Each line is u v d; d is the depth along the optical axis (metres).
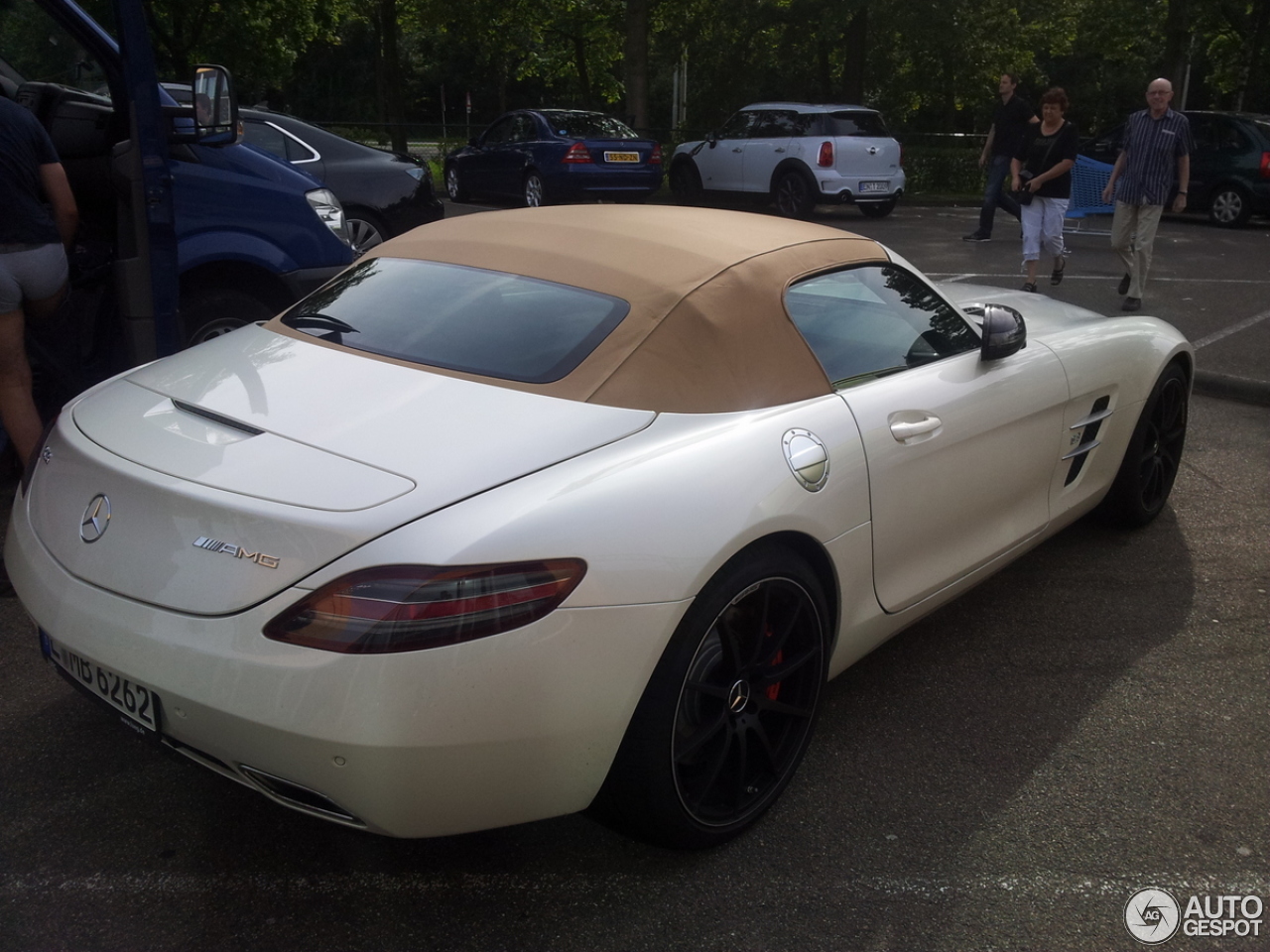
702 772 2.38
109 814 2.54
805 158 15.48
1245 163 15.55
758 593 2.40
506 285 2.74
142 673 1.98
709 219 3.11
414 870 2.39
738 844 2.51
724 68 23.98
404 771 1.89
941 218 16.89
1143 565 4.19
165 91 4.77
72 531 2.20
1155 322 4.37
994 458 3.25
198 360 2.72
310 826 2.53
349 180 9.18
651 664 2.11
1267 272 11.23
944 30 21.50
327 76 56.72
